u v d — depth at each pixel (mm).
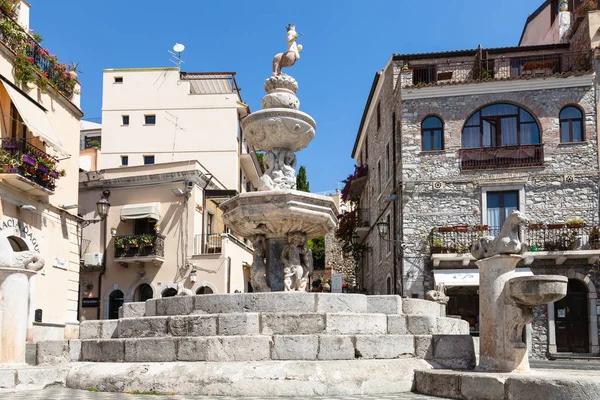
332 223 11383
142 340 9008
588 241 25516
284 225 10969
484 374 7703
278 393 7988
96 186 32031
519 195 26812
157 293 30469
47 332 18375
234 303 9336
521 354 8258
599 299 25391
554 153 26812
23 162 19625
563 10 32469
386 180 32531
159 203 31219
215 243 31891
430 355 9133
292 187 11789
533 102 27172
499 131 27422
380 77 34594
